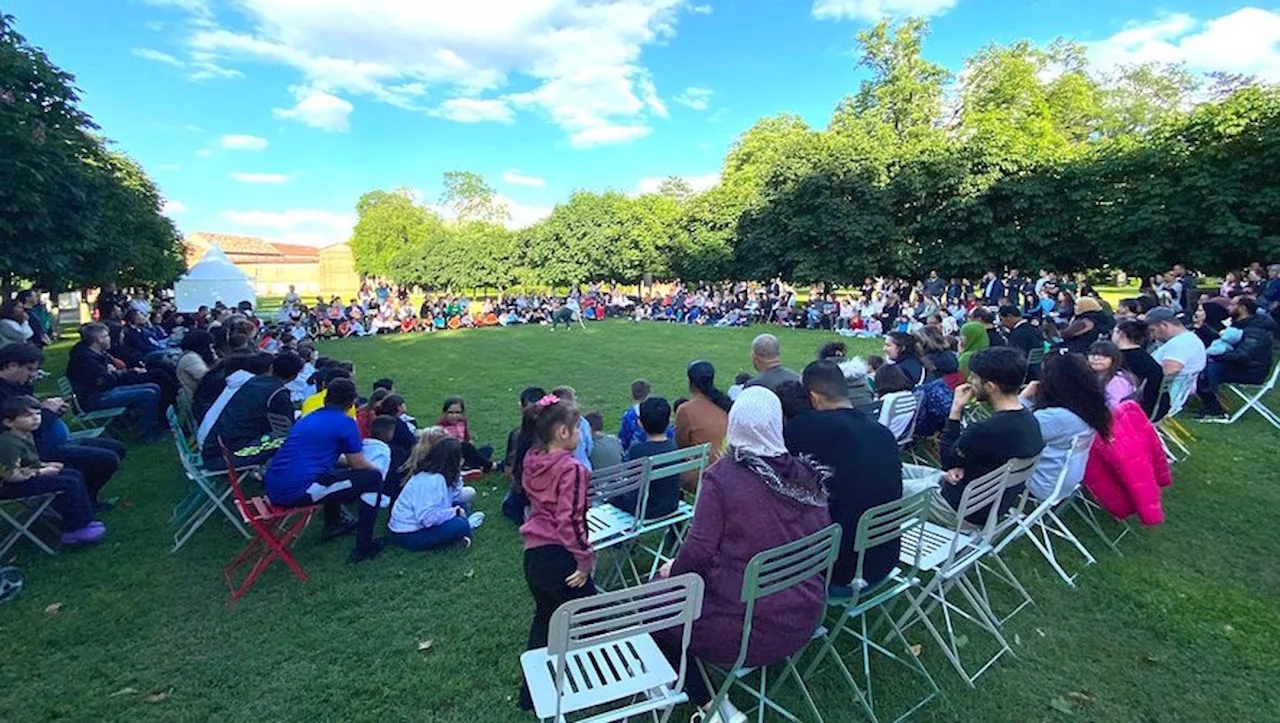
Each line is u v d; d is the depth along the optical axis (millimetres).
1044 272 21250
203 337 8156
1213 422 7242
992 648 3350
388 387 7137
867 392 5754
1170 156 18625
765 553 2191
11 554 4617
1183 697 2965
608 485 3676
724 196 33000
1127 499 4152
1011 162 22812
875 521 2686
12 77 9500
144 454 7191
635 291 40562
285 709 2990
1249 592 3811
